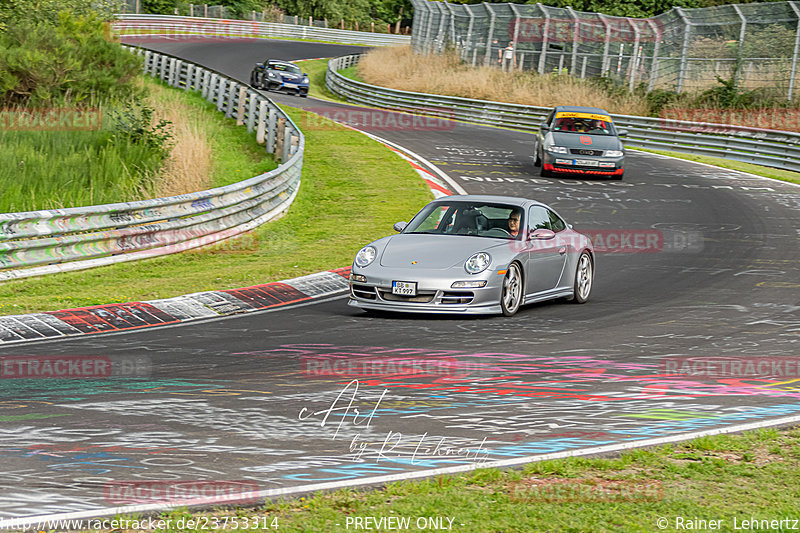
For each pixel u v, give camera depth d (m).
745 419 22.67
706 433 21.09
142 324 36.69
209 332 34.81
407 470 18.06
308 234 63.66
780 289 46.47
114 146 79.12
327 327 35.94
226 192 59.72
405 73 178.50
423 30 196.62
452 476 17.44
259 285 44.97
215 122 104.81
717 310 40.81
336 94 178.25
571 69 153.38
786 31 123.06
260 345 32.16
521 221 41.22
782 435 21.02
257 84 162.12
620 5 185.75
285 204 71.50
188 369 28.08
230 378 26.80
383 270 38.19
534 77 153.12
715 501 16.38
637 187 85.56
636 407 23.92
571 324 37.25
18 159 71.31
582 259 43.88
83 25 115.38
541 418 22.64
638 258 56.66
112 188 67.81
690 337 34.53
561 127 91.31
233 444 19.91
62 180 67.56
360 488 16.77
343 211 72.00
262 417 22.34
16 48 96.50
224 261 53.75
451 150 105.38
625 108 135.88
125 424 21.50
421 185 82.50
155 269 50.84
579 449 19.67
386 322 37.22
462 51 175.00
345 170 88.12
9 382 26.14
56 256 47.75
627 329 36.16
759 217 72.19
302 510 15.47
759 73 125.88
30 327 34.88
